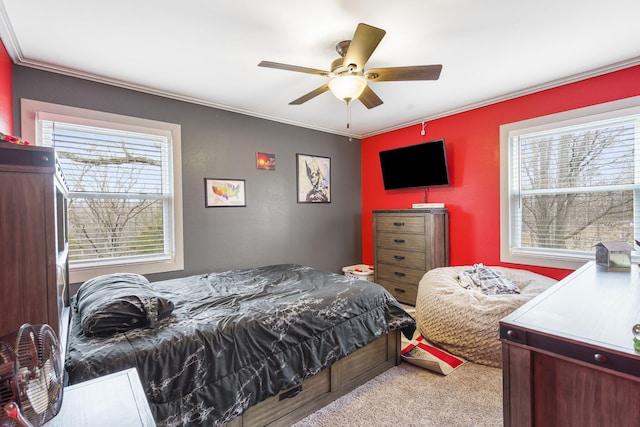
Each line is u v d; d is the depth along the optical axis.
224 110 3.41
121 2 1.67
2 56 1.99
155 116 2.93
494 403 1.89
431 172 3.78
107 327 1.40
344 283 2.40
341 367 1.98
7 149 0.93
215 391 1.40
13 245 0.93
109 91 2.67
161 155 3.01
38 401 0.72
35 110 2.34
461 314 2.44
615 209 2.64
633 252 2.54
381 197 4.64
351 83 1.98
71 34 1.97
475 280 2.94
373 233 4.23
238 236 3.53
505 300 2.41
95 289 1.74
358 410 1.85
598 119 2.64
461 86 2.94
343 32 2.01
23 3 1.66
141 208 2.90
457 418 1.76
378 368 2.23
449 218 3.77
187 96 3.08
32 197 0.96
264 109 3.52
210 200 3.30
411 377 2.21
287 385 1.64
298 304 1.88
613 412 0.78
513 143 3.21
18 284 0.94
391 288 3.99
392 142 4.41
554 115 2.89
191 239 3.15
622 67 2.49
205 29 1.95
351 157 4.79
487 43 2.16
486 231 3.43
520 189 3.19
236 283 2.47
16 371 0.67
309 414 1.80
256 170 3.69
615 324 0.94
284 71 2.55
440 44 2.17
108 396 0.87
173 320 1.59
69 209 2.53
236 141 3.51
